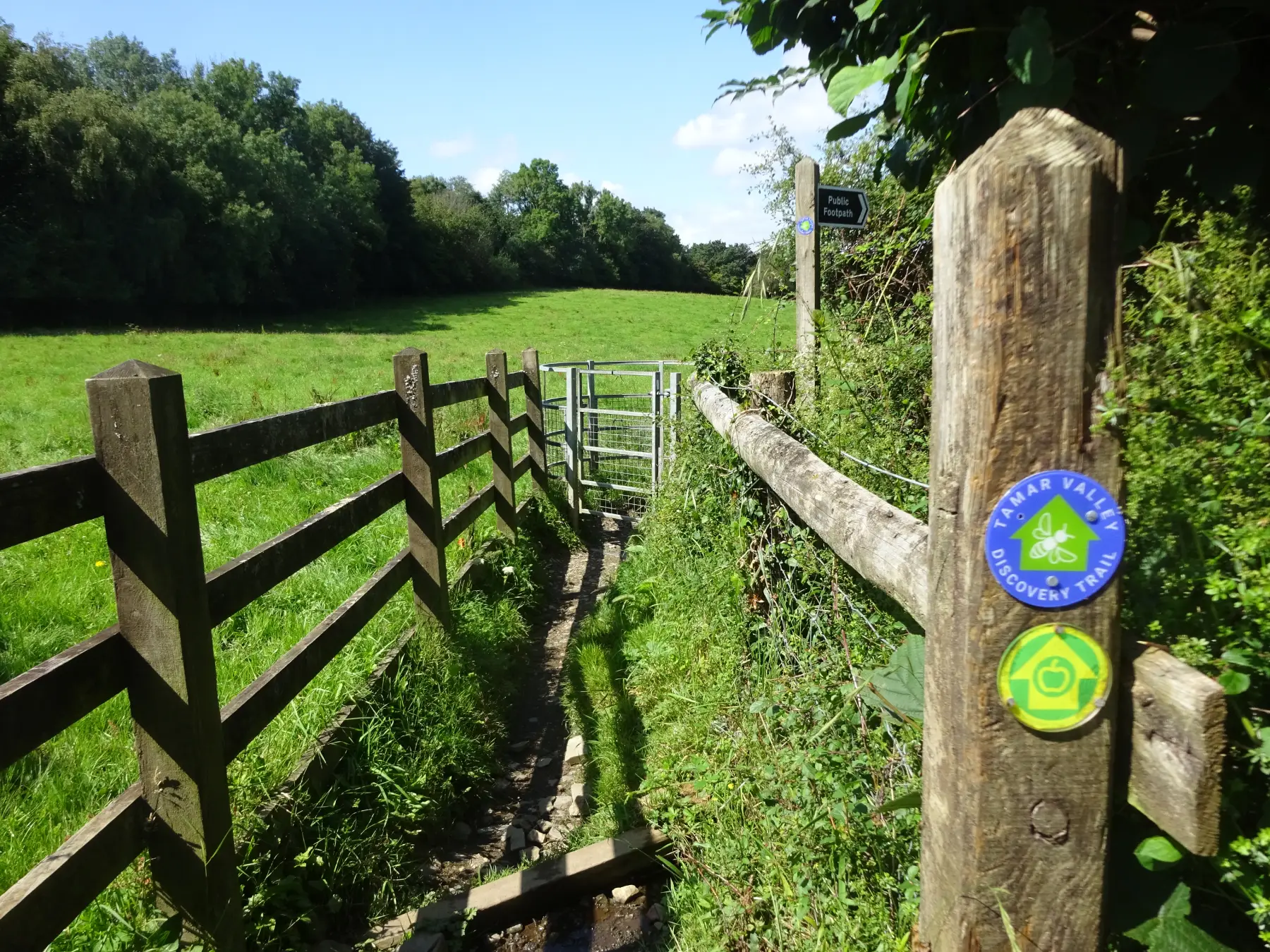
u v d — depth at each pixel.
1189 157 1.70
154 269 42.84
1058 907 1.15
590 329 38.88
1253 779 1.15
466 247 70.38
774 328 4.79
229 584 2.48
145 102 49.94
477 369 20.94
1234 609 1.15
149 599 2.09
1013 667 1.10
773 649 3.02
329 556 5.35
